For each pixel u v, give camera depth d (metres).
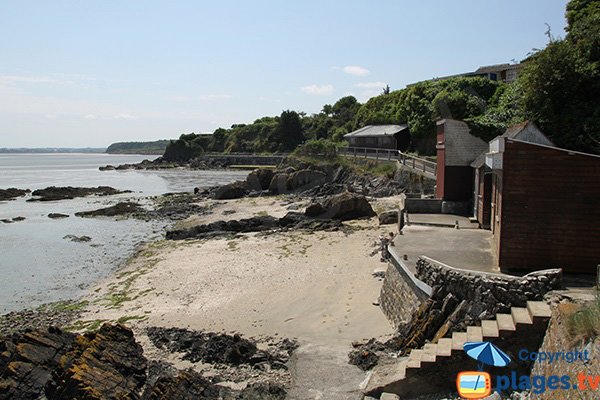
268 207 47.56
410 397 11.27
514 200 14.08
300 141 102.75
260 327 18.42
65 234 39.16
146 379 13.46
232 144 121.06
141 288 24.25
